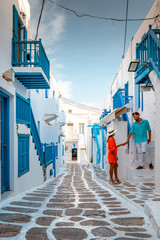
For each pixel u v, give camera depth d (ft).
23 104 24.90
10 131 19.67
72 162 120.67
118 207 15.17
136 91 37.06
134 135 28.84
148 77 22.93
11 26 25.12
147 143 27.37
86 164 89.97
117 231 10.69
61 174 52.95
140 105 35.14
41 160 32.96
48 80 29.63
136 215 13.23
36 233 10.24
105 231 10.68
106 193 20.66
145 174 26.96
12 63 25.21
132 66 20.88
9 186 19.21
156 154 20.11
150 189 21.43
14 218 12.33
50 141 49.29
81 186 27.32
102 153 60.13
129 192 19.98
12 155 19.48
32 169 27.02
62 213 13.56
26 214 13.16
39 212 13.67
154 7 29.27
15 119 20.30
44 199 17.72
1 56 21.93
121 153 29.17
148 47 20.97
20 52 28.02
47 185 30.53
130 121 39.65
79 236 10.02
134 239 9.77
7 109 19.71
